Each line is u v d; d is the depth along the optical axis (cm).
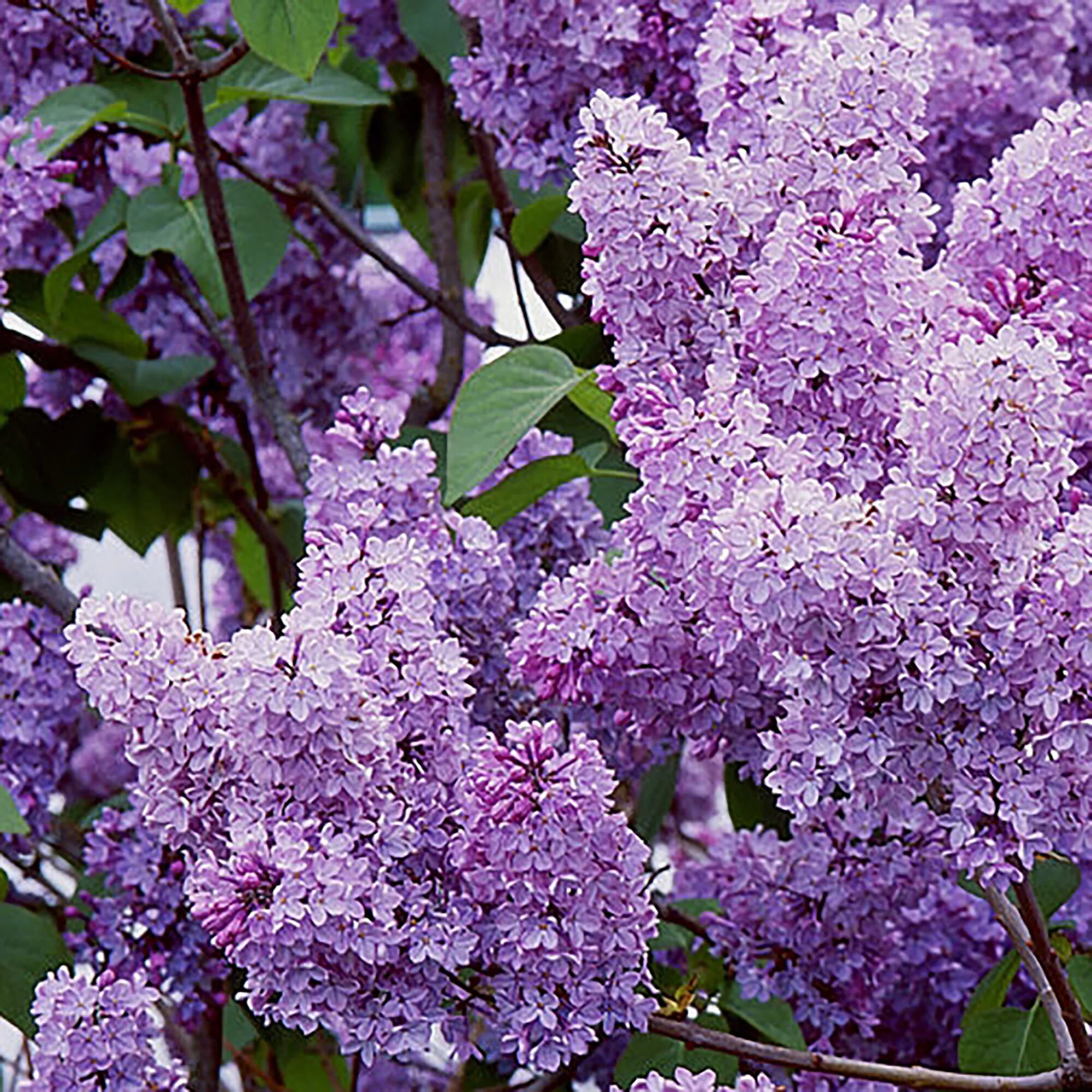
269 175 227
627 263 166
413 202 234
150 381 218
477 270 236
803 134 169
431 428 228
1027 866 159
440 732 165
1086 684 159
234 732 161
